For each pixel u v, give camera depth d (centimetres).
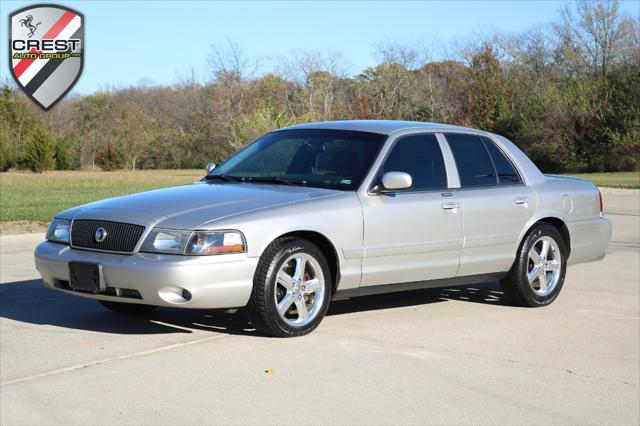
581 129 5197
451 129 744
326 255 641
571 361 576
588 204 827
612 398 494
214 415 439
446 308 754
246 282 582
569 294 848
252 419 434
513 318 719
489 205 730
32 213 1742
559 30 6031
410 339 623
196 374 514
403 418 442
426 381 513
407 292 836
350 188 652
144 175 4641
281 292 610
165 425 422
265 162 710
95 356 555
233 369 527
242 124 4359
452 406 466
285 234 609
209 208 599
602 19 5716
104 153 6397
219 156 6838
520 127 5616
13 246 1218
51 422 425
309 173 680
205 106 7344
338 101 5622
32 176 4250
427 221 682
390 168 675
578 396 495
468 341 625
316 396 475
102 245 597
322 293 625
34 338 605
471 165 741
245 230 580
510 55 6456
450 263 707
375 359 561
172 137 7325
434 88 6438
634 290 873
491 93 5925
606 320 720
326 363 546
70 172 5197
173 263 563
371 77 6631
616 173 4794
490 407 467
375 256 653
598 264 1073
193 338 609
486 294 835
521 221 757
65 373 514
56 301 755
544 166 5494
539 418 452
